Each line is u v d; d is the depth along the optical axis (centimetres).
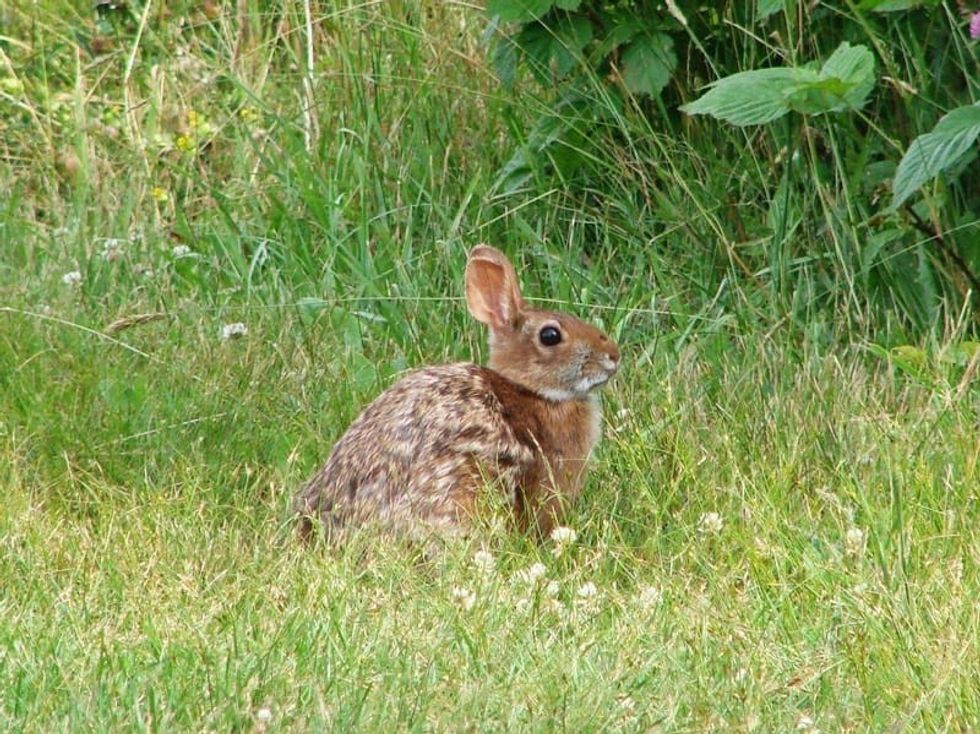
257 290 1224
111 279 1262
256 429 1073
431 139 1348
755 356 1108
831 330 1159
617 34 1229
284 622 811
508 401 952
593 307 1159
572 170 1283
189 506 959
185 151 1423
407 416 934
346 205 1291
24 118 1482
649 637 812
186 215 1396
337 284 1239
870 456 987
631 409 1059
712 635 818
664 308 1192
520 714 725
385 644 787
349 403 1091
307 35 1432
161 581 883
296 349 1137
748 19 1223
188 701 729
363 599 845
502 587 862
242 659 765
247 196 1367
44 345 1134
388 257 1252
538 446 949
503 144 1344
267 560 902
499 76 1261
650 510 966
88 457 1041
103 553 906
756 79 1089
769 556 895
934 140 1059
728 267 1216
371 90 1382
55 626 808
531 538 952
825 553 901
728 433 1027
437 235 1270
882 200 1188
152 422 1072
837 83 1062
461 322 1185
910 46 1175
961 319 1107
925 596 827
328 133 1376
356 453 942
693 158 1256
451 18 1414
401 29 1388
